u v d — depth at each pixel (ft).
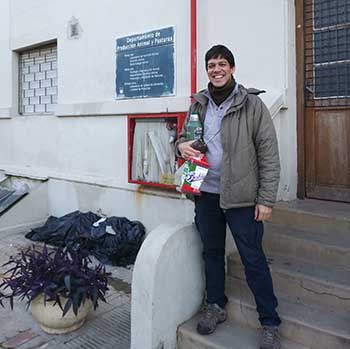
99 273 10.68
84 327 10.85
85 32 18.88
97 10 18.25
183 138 9.43
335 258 9.96
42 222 20.76
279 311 9.00
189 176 8.71
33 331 10.70
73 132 19.86
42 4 21.08
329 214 11.10
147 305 8.93
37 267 10.33
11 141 23.88
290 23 12.89
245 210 8.49
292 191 13.26
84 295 10.05
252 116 8.32
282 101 12.71
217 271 9.46
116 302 12.34
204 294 10.27
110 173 18.24
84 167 19.45
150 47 16.24
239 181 8.33
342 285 8.92
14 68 23.49
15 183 23.31
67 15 19.71
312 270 9.80
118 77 17.52
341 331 8.14
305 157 13.32
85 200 19.26
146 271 8.98
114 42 17.61
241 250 8.60
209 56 8.41
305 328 8.46
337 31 12.48
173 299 9.37
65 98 20.20
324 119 12.89
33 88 22.95
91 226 16.89
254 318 9.35
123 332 10.62
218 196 8.86
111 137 18.07
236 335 9.16
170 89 15.67
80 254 10.75
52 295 9.82
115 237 15.74
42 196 20.95
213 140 8.71
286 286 9.70
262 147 8.30
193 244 9.87
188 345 9.29
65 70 20.07
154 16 16.08
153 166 15.78
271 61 13.07
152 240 9.34
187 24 15.06
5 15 23.54
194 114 9.00
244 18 13.56
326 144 12.89
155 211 16.20
